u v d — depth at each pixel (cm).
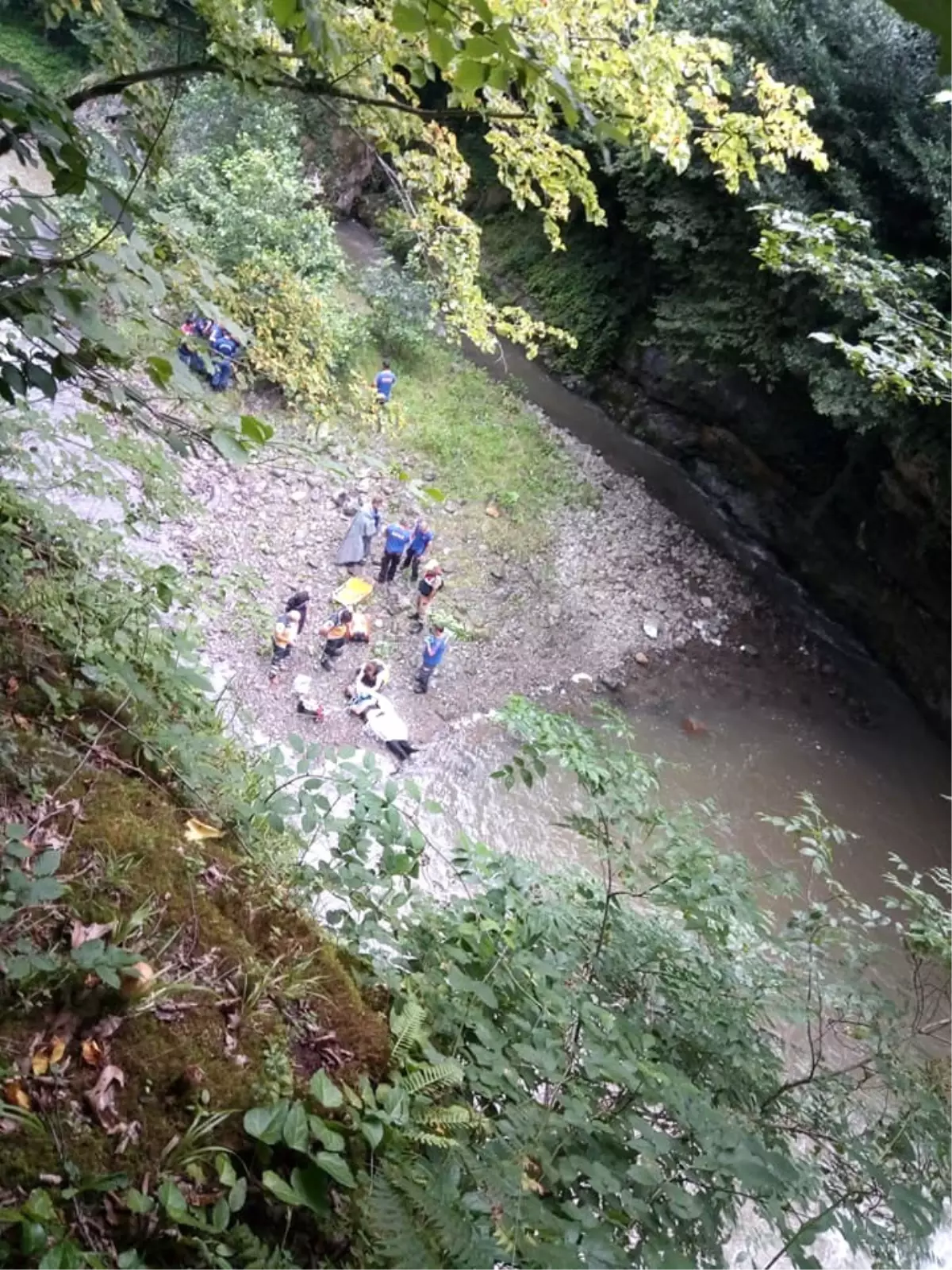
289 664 1064
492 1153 215
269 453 888
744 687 1344
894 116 1181
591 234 1912
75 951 218
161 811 298
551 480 1580
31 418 412
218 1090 222
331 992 268
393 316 1611
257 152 1321
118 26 328
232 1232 190
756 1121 299
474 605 1279
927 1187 298
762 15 1184
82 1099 207
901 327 490
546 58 277
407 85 401
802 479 1588
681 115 438
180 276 256
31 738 293
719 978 345
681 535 1602
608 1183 216
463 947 305
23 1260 171
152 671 377
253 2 328
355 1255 203
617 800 336
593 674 1265
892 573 1454
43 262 178
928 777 1277
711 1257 258
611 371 1895
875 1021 346
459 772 1035
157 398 253
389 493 1365
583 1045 263
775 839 1092
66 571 395
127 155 231
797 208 1238
